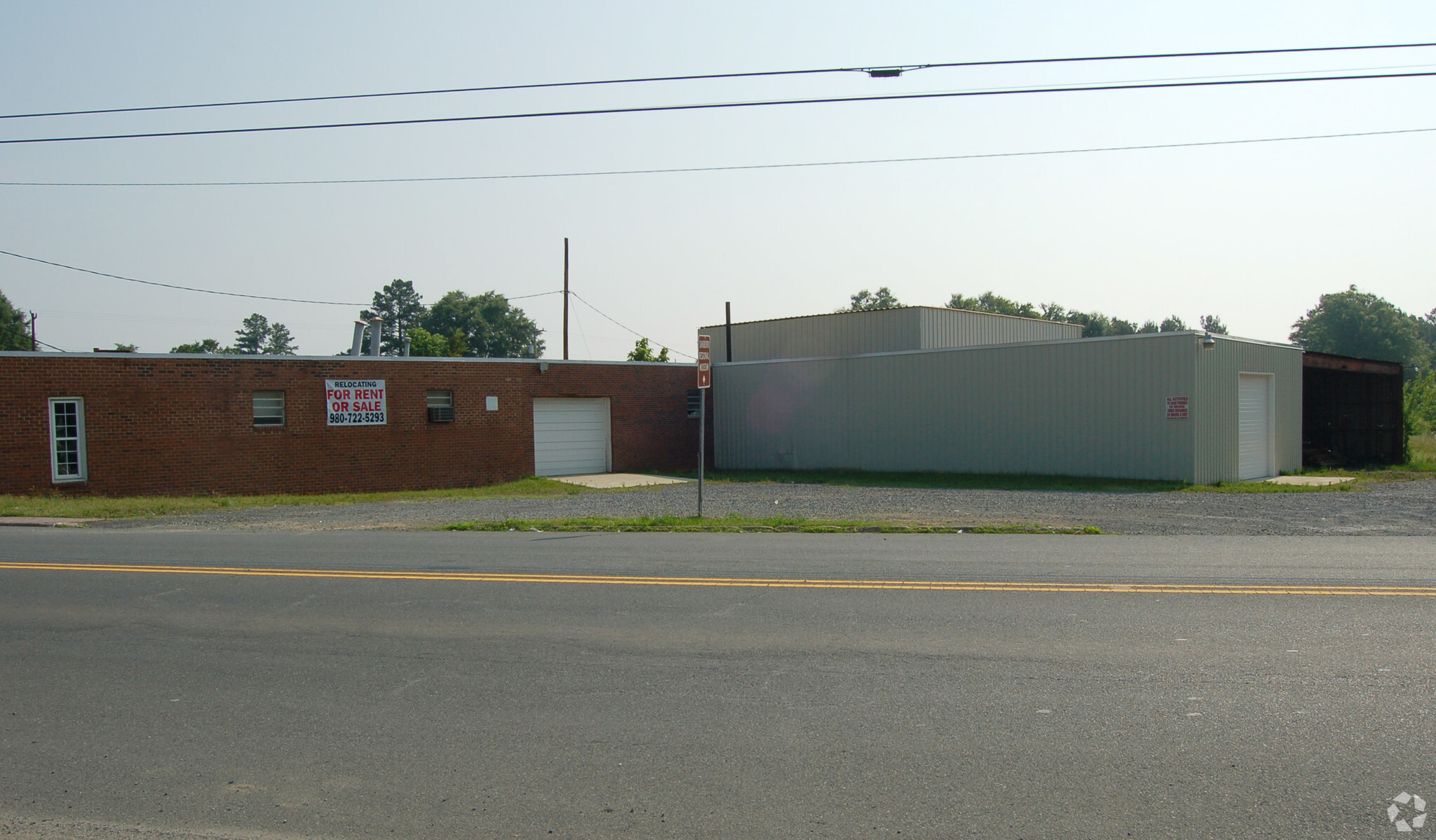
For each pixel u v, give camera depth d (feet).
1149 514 53.26
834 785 15.28
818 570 33.83
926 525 47.88
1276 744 16.70
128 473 71.67
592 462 96.02
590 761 16.39
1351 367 95.30
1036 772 15.66
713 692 19.86
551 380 92.32
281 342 362.12
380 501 69.41
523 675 21.24
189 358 74.13
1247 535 44.47
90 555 39.34
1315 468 93.04
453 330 295.07
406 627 25.72
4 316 238.89
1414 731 17.26
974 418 86.28
